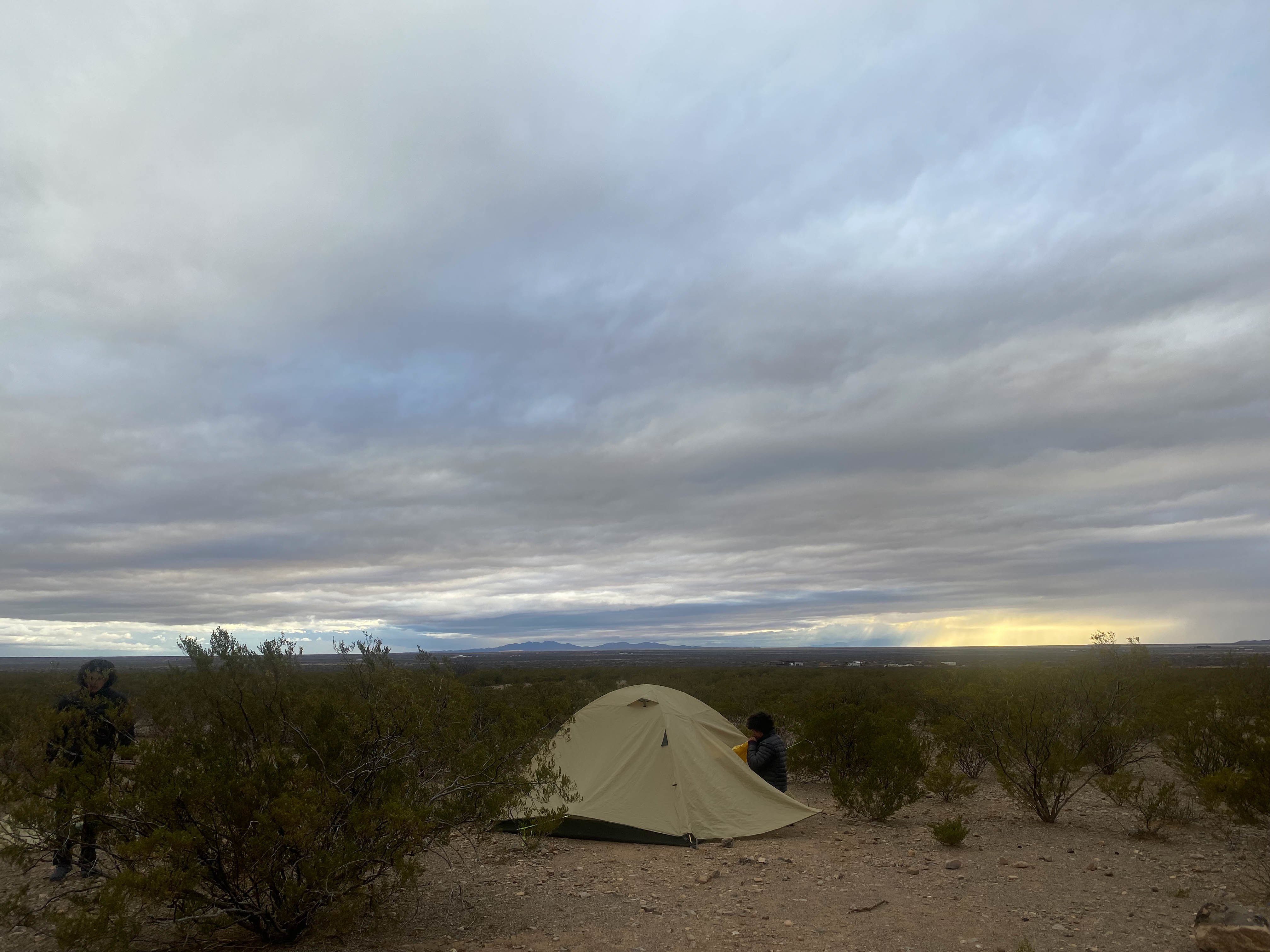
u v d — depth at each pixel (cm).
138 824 532
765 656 19775
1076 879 786
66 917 493
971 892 739
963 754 1514
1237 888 735
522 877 808
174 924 589
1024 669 1280
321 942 581
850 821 1138
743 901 716
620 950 580
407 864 569
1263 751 917
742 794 1064
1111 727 1297
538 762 781
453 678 715
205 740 577
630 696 1144
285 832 527
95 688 734
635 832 977
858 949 576
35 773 562
